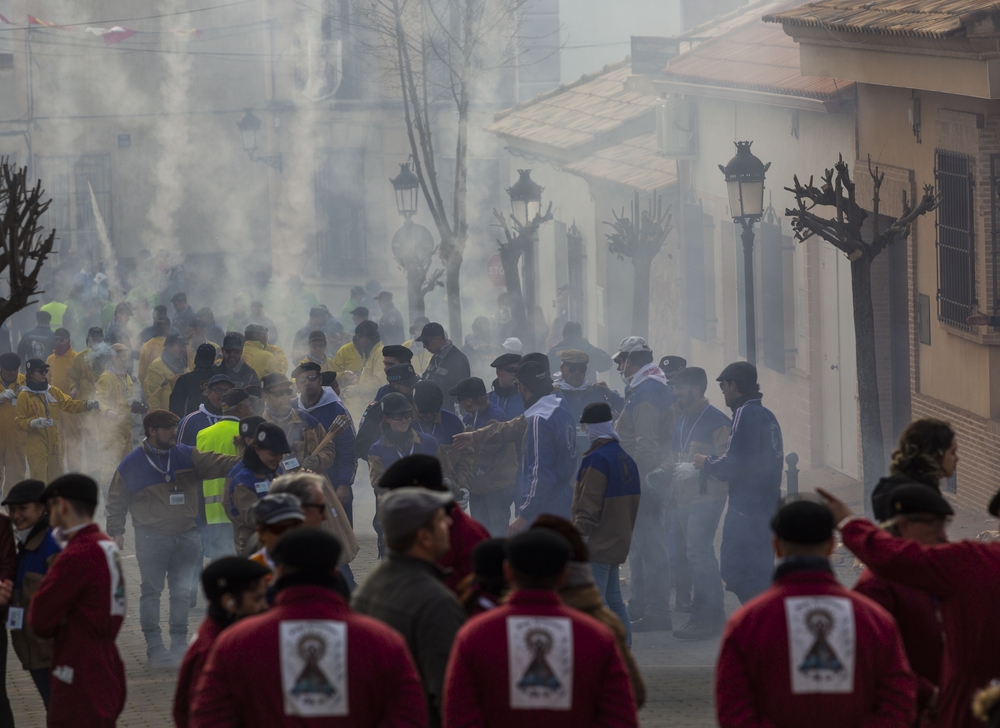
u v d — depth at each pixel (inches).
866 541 604.4
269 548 647.8
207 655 607.8
